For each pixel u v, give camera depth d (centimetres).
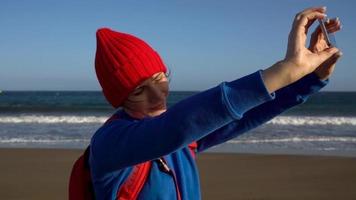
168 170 126
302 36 100
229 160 1195
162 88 128
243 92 92
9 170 1088
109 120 124
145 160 108
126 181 122
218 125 96
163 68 129
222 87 94
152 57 126
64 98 7131
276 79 93
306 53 97
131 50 123
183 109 98
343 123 2308
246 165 1122
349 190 845
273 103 145
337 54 127
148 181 123
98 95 8875
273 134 1853
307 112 3378
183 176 131
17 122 2531
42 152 1366
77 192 133
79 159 137
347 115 2978
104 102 5447
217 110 93
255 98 93
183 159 135
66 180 977
